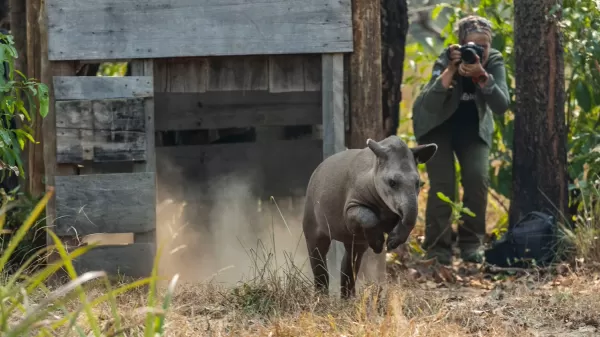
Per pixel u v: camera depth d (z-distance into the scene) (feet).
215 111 60.70
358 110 55.67
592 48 66.59
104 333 36.73
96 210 53.42
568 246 60.44
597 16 68.08
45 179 54.13
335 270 54.85
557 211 63.00
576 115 74.08
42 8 53.93
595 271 56.03
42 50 53.83
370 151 44.37
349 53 55.62
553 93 63.05
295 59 56.44
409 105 104.27
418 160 43.86
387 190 41.22
